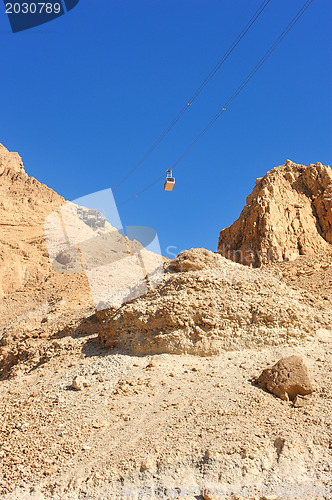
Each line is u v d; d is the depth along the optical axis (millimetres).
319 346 12453
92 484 8352
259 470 8102
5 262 32719
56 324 18500
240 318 13180
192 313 13344
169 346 12812
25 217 41844
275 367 10547
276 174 29688
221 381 11078
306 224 26562
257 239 25766
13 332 18859
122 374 12117
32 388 12836
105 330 14500
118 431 9742
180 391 10898
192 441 8906
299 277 21375
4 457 9523
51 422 10516
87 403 11070
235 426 9117
